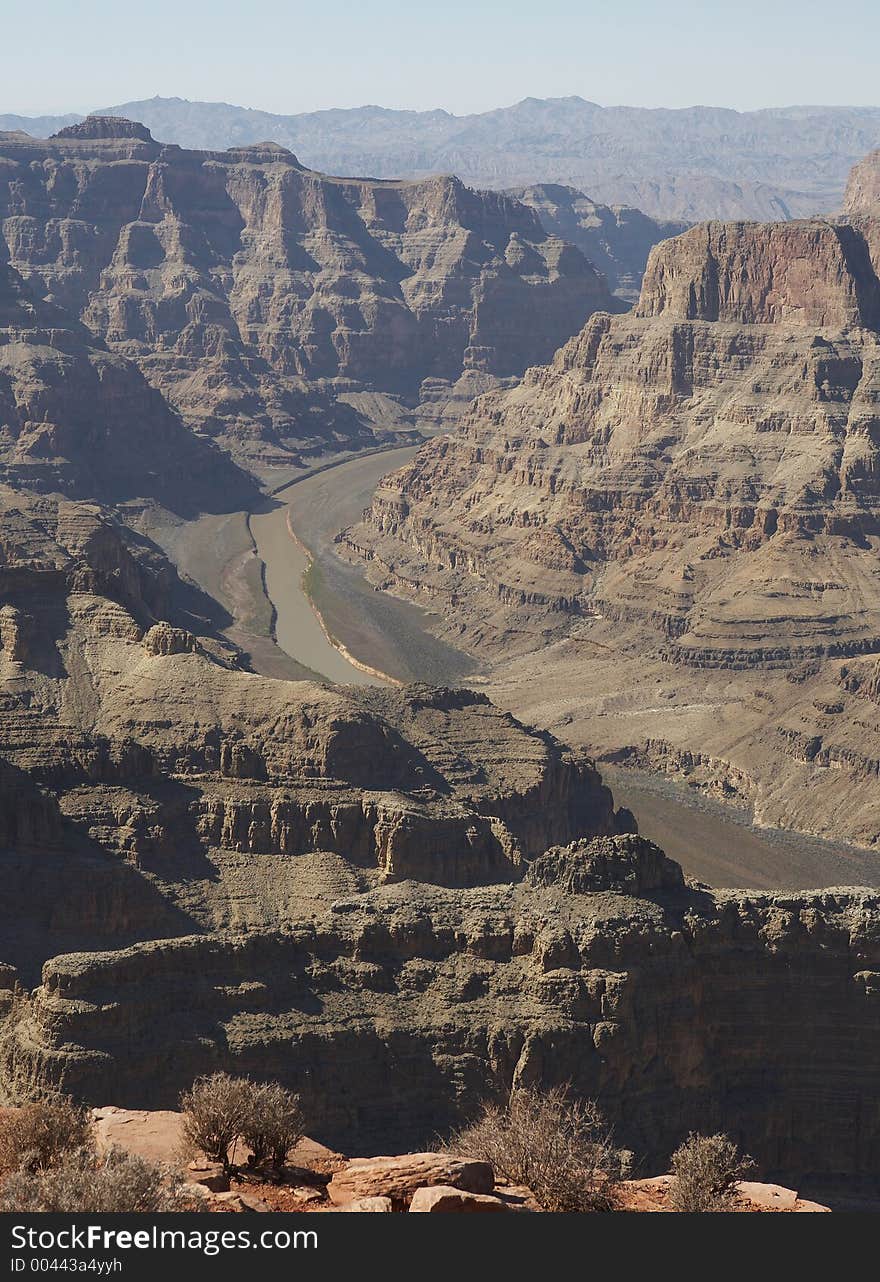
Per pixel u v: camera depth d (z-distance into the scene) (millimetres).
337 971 133250
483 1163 68688
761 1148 137000
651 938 135500
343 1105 126812
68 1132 70625
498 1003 132125
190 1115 73062
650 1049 133250
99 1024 122000
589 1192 68125
